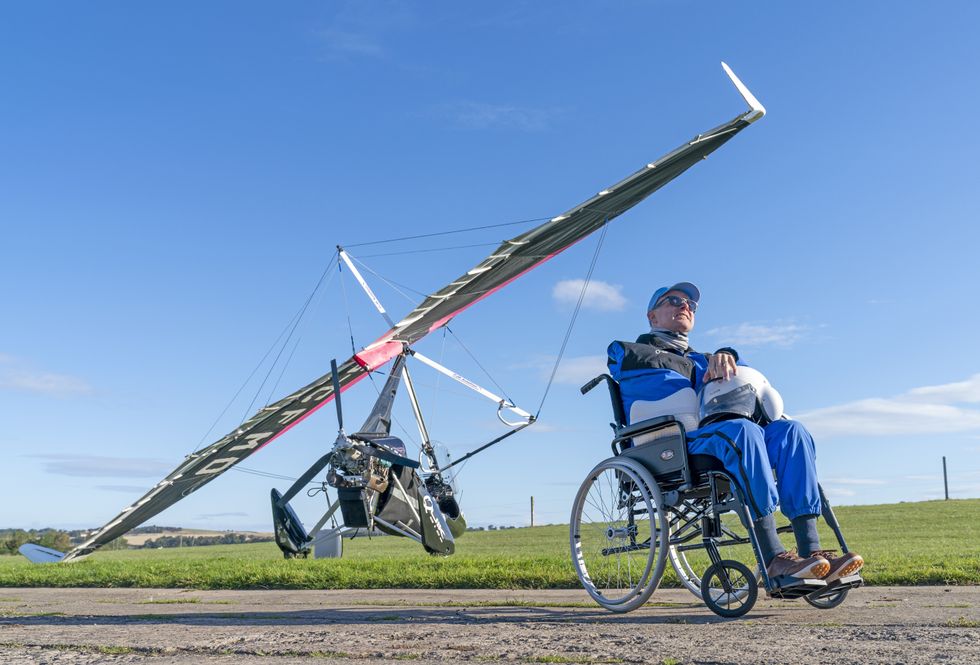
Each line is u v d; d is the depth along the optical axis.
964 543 9.20
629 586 4.71
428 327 11.81
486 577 5.35
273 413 11.27
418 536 10.48
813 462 3.15
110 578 6.73
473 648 2.29
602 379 3.79
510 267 10.95
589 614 3.42
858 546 8.76
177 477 12.15
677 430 3.41
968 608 3.15
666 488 3.59
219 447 11.61
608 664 2.02
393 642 2.44
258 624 3.19
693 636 2.41
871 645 2.14
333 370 9.68
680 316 3.91
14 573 7.46
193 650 2.45
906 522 14.77
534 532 18.66
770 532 3.06
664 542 3.37
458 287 10.41
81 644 2.61
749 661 1.95
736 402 3.33
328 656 2.29
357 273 11.66
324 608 4.03
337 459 9.80
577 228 10.41
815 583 2.93
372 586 5.62
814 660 1.94
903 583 4.59
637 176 9.00
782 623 2.81
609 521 3.81
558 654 2.16
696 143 8.68
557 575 5.21
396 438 10.30
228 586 6.04
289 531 11.05
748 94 8.26
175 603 4.71
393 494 10.24
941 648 2.07
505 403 11.77
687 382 3.55
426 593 4.94
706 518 3.34
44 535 15.06
